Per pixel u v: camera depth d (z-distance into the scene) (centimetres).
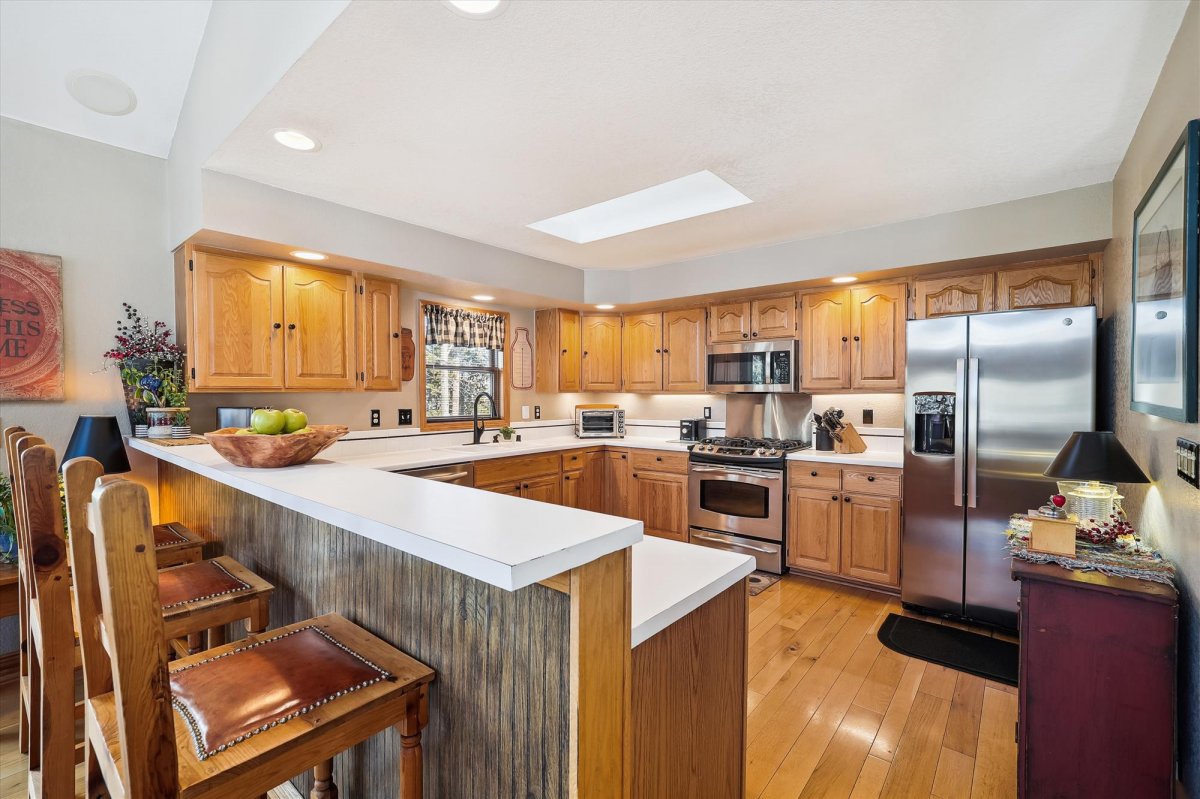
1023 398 281
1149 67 169
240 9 199
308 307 300
